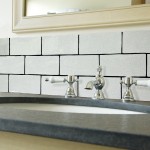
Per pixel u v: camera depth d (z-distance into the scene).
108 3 0.87
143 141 0.30
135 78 0.81
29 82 1.00
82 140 0.34
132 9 0.82
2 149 0.45
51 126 0.37
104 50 0.87
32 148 0.41
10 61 1.05
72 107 0.82
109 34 0.86
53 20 0.95
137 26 0.82
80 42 0.91
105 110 0.77
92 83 0.79
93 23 0.88
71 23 0.92
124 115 0.45
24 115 0.44
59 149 0.39
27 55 1.01
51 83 0.94
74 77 0.86
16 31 1.03
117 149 0.34
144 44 0.80
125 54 0.83
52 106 0.84
